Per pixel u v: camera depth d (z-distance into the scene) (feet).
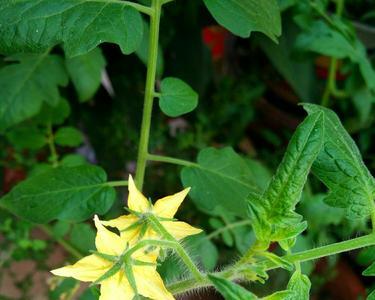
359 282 1.04
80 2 0.48
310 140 0.38
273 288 0.89
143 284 0.38
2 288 1.07
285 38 0.98
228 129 1.09
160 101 0.55
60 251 1.05
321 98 1.07
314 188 0.97
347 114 1.05
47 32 0.47
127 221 0.41
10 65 0.80
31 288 1.05
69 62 0.78
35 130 0.83
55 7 0.47
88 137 1.05
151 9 0.51
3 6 0.47
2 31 0.46
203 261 0.74
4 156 0.98
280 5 0.81
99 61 0.80
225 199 0.59
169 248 0.43
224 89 1.08
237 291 0.34
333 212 0.82
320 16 0.92
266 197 0.39
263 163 1.06
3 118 0.79
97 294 0.44
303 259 0.40
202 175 0.59
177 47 1.03
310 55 0.94
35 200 0.56
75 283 0.77
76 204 0.56
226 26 0.52
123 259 0.38
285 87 1.16
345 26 0.88
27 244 0.85
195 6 0.94
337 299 1.07
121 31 0.48
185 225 0.42
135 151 1.03
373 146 1.09
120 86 1.03
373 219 0.44
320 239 0.81
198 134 1.02
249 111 1.08
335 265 1.03
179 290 0.42
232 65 1.20
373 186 0.45
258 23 0.53
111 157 1.04
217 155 0.60
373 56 1.06
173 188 1.01
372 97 0.95
